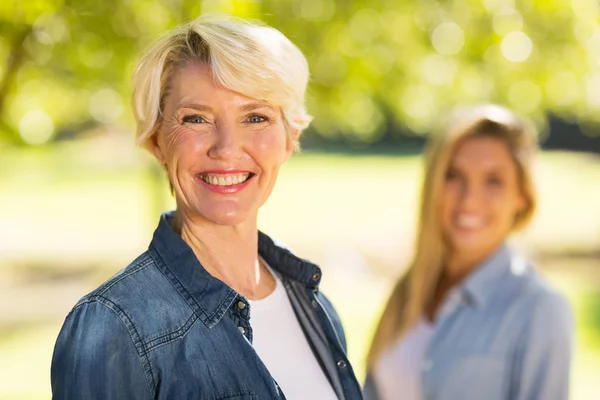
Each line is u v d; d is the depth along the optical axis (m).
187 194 1.79
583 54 6.19
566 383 2.65
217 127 1.75
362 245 14.73
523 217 2.96
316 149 39.25
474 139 2.90
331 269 12.21
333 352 2.01
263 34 1.77
